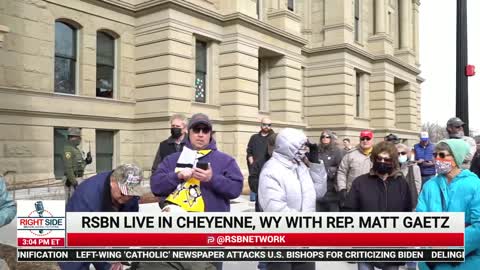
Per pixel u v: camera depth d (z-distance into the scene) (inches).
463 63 307.7
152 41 674.8
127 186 132.0
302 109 1095.6
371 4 1256.8
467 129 305.9
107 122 659.4
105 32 668.7
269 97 910.4
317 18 1100.5
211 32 733.9
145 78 685.3
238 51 744.3
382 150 173.3
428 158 365.4
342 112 1052.5
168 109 653.3
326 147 292.0
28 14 562.9
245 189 608.4
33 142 566.3
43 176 574.2
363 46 1190.3
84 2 626.5
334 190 284.5
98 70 661.9
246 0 774.5
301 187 155.6
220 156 156.0
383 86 1194.6
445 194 145.2
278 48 861.2
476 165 276.8
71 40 630.5
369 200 172.9
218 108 757.3
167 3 649.6
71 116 609.9
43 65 580.1
